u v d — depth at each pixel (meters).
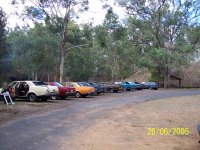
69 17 41.56
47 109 18.47
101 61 74.38
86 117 15.31
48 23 41.31
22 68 56.22
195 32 56.78
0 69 43.00
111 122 13.83
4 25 30.62
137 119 14.83
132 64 73.38
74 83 30.58
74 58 58.72
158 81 64.88
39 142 9.54
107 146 9.26
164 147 9.30
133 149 8.95
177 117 15.59
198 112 17.64
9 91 23.84
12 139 9.85
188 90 47.34
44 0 39.44
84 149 8.83
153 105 21.69
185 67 64.94
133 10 58.34
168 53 55.94
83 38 44.66
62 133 11.09
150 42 60.03
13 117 14.88
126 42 60.62
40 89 23.31
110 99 27.38
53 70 59.56
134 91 43.81
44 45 54.22
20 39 53.72
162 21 58.09
